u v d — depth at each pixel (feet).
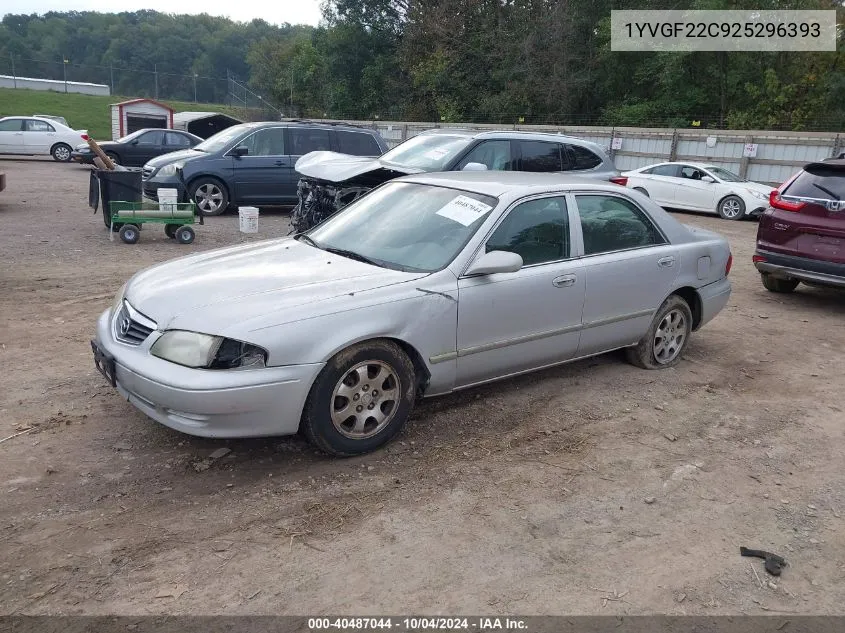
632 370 18.81
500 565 10.30
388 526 11.13
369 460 13.21
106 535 10.61
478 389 16.98
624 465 13.55
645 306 17.72
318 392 12.28
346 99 137.90
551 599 9.64
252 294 12.67
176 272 14.26
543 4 116.37
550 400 16.55
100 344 13.12
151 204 34.06
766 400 17.38
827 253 25.55
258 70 208.64
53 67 221.46
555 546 10.83
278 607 9.23
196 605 9.20
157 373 11.66
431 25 122.42
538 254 15.48
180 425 11.75
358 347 12.63
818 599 9.94
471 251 14.29
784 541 11.30
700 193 57.41
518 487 12.52
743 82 104.58
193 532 10.77
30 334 19.35
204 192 43.73
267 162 44.42
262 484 12.22
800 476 13.51
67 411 14.65
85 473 12.32
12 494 11.57
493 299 14.38
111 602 9.19
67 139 88.28
